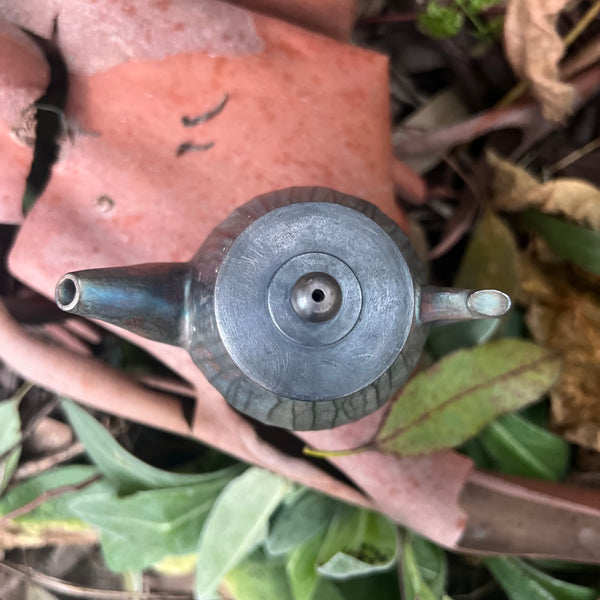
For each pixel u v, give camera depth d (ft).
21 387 1.13
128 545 1.08
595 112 1.18
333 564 0.96
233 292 0.65
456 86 1.25
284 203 0.71
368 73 0.87
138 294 0.64
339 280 0.65
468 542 0.90
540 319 1.13
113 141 0.83
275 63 0.85
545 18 1.04
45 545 1.27
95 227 0.82
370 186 0.84
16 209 0.85
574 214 1.08
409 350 0.71
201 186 0.82
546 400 1.13
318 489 0.92
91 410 1.19
